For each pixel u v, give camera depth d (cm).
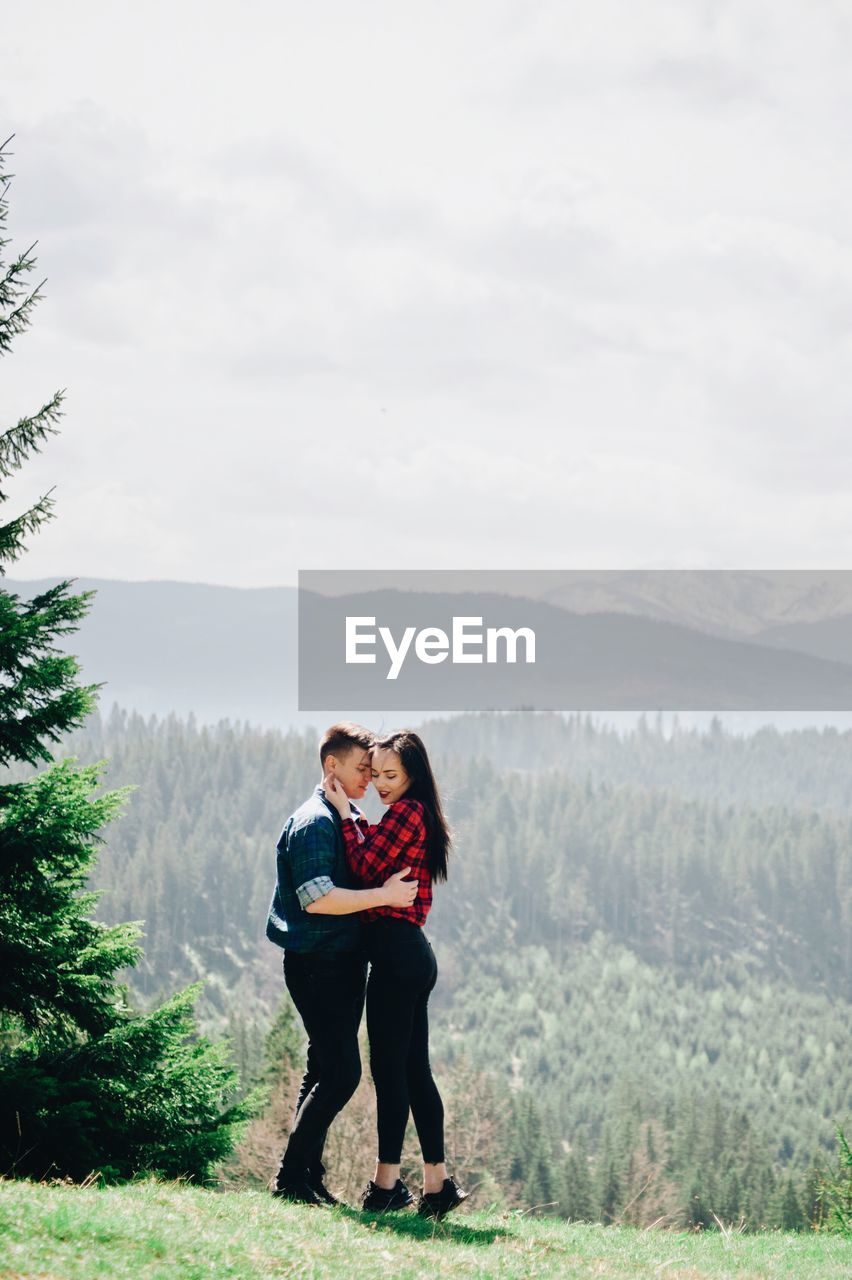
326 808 697
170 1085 888
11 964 868
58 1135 809
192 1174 887
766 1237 933
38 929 890
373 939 690
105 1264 511
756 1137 9312
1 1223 536
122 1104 859
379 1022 694
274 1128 2634
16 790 905
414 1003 706
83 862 920
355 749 705
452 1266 598
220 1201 670
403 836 683
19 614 909
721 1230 929
